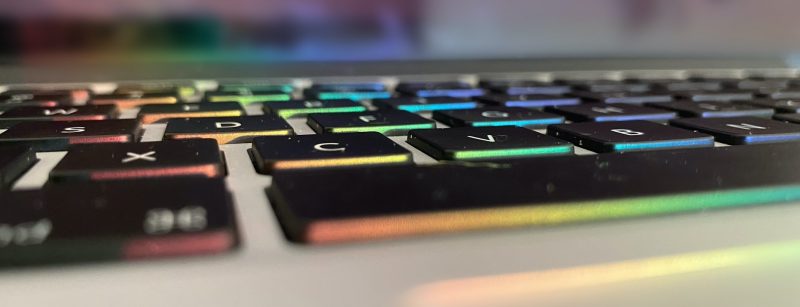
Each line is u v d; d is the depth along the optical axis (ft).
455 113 0.37
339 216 0.19
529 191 0.22
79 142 0.28
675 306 0.19
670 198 0.22
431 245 0.19
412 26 0.56
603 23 0.63
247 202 0.22
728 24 0.67
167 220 0.19
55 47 0.46
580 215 0.21
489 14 0.59
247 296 0.18
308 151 0.26
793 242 0.21
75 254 0.18
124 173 0.23
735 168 0.25
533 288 0.19
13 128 0.30
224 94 0.43
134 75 0.48
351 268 0.18
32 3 0.46
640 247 0.20
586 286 0.19
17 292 0.17
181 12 0.49
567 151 0.28
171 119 0.34
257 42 0.51
